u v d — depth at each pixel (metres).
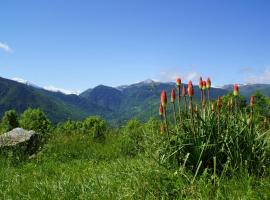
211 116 3.21
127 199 2.72
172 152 3.08
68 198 2.95
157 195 2.73
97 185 3.10
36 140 6.91
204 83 3.29
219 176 2.93
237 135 3.05
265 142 3.15
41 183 3.46
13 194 3.28
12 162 5.72
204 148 3.03
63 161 6.09
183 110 3.37
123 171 3.29
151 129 3.71
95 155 6.45
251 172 2.95
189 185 2.71
